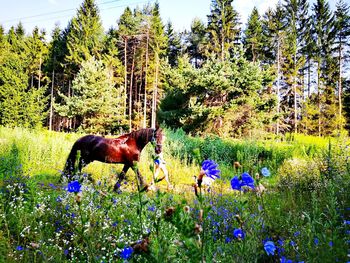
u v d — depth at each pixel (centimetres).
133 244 201
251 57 4747
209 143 1548
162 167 849
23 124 2983
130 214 436
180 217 184
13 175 728
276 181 947
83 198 457
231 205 529
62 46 4600
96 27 4206
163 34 4756
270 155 1434
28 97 3100
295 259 319
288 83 4053
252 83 2431
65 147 1338
